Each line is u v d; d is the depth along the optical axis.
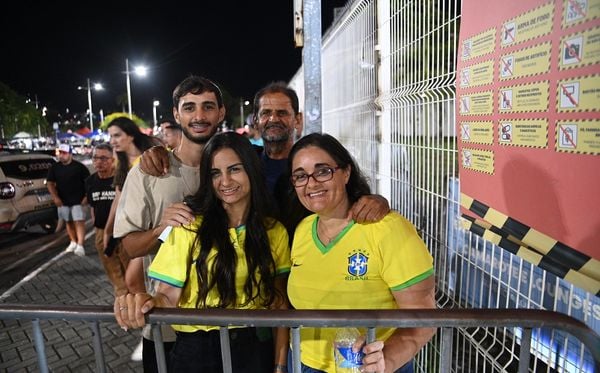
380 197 1.80
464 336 2.17
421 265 1.63
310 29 3.58
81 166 7.23
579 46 1.25
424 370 2.73
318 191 1.75
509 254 1.84
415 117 2.64
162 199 2.37
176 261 1.86
